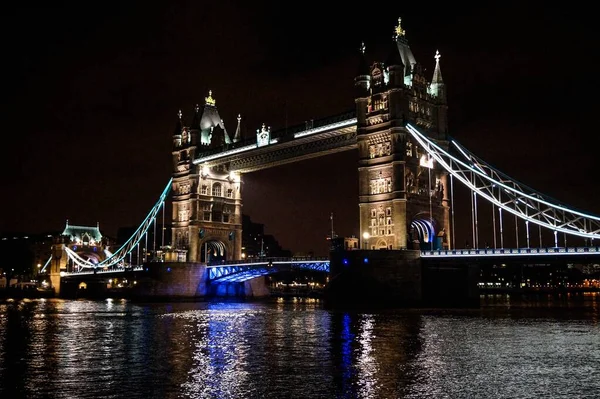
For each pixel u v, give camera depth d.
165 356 43.06
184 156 153.38
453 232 97.44
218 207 151.88
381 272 95.38
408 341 49.81
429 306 96.69
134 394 31.20
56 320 77.31
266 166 137.38
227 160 142.38
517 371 36.38
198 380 34.31
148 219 168.38
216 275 143.88
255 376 35.25
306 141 122.50
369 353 43.44
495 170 99.69
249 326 64.75
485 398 29.98
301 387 32.41
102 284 186.75
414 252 96.56
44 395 31.17
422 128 108.69
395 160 103.19
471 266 101.06
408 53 111.56
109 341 52.16
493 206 93.62
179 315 85.00
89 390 32.19
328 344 48.47
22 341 52.62
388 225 103.88
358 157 109.12
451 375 35.19
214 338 53.59
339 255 99.62
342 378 34.53
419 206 105.81
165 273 140.12
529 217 89.12
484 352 43.62
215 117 157.25
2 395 31.20
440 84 113.38
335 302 97.94
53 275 196.25
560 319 72.06
